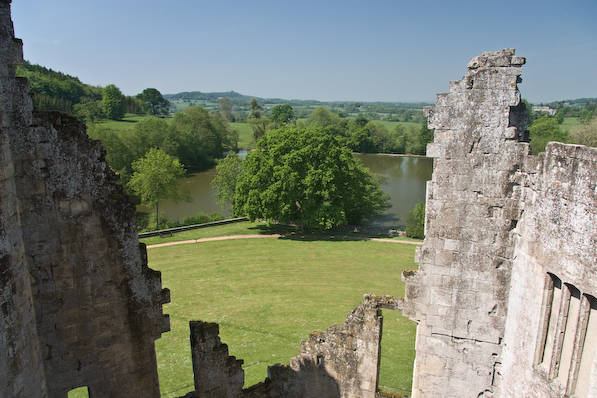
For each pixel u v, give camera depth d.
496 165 11.42
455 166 11.83
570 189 9.00
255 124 117.44
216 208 64.19
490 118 11.30
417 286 12.85
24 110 9.05
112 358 11.10
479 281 12.15
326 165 44.09
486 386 12.67
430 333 12.98
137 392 11.63
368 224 54.09
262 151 47.00
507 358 11.79
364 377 15.09
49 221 9.71
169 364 21.22
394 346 22.67
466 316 12.48
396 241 44.94
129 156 72.06
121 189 10.55
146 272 11.15
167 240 45.78
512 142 11.20
